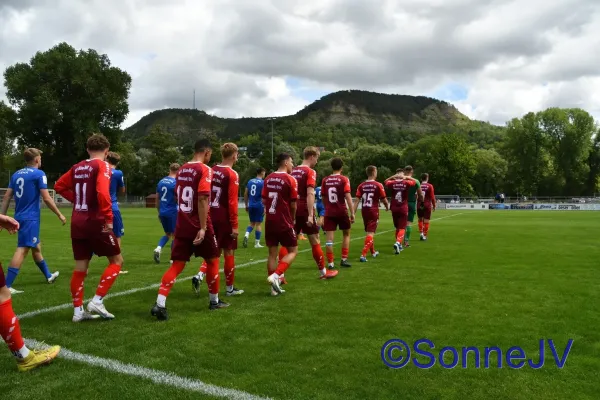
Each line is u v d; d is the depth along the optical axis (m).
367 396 2.89
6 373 3.29
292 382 3.08
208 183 4.78
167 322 4.48
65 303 5.35
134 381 3.11
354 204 8.77
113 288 6.14
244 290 6.02
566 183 65.44
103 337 4.03
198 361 3.45
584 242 11.68
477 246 10.84
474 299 5.32
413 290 5.84
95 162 4.61
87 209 4.57
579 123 63.41
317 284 6.31
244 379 3.13
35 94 45.94
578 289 5.85
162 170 64.00
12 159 54.19
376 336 4.00
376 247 10.74
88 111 47.22
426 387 3.01
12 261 5.97
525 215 29.27
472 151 72.38
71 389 3.01
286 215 5.86
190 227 4.78
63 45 48.59
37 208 6.16
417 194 11.27
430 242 11.84
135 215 29.50
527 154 65.69
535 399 2.85
